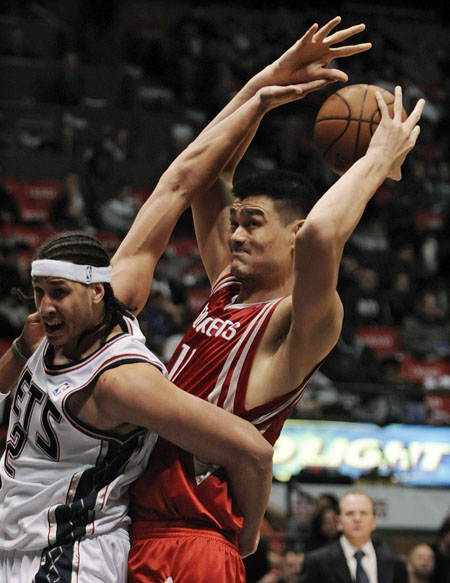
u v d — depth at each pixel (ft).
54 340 12.16
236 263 13.44
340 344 53.06
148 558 12.51
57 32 87.04
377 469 42.01
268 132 80.59
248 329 13.01
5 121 74.79
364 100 14.53
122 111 78.28
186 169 14.93
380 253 67.72
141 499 12.82
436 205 77.61
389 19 105.50
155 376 11.98
